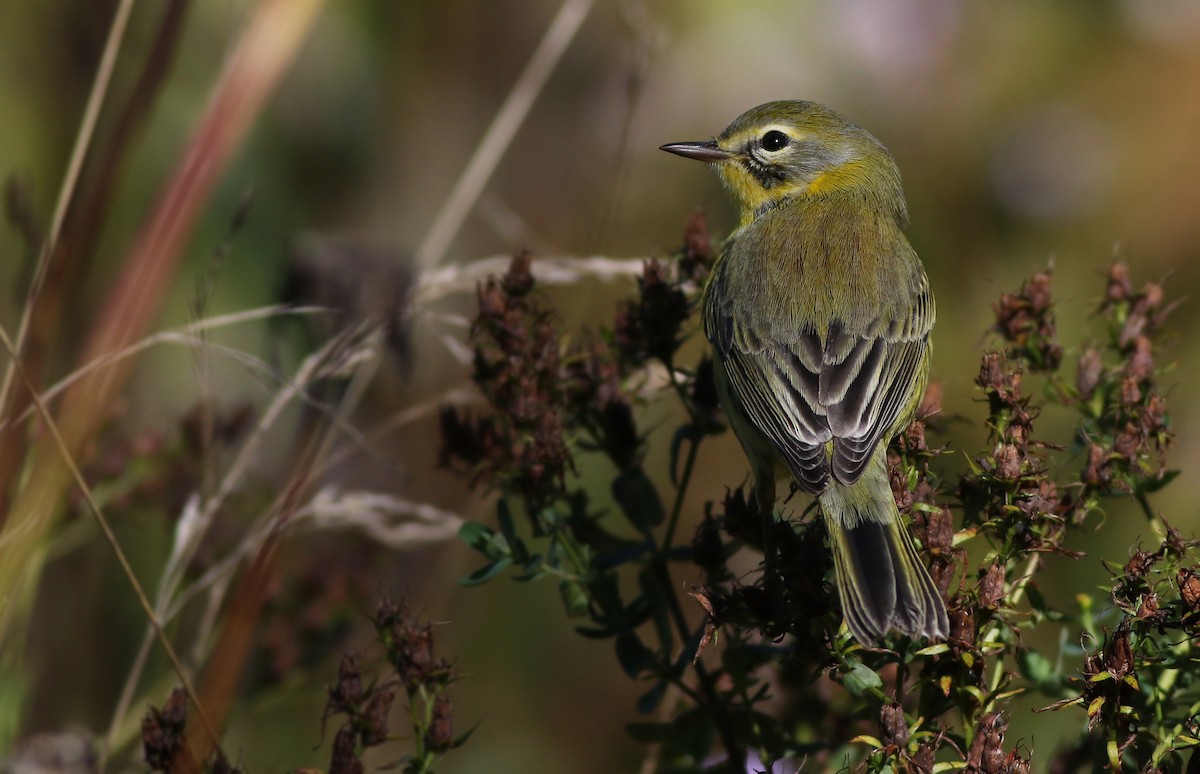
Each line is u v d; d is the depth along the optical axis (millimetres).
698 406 9367
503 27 15477
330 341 8938
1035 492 7348
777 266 9359
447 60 15258
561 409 8875
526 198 15500
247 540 9016
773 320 9109
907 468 7922
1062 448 7707
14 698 8852
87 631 11000
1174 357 15305
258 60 8477
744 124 11180
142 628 11180
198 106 13023
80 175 8438
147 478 10008
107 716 10781
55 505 8195
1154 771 6887
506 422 8906
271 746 11219
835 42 15391
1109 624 8508
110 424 9922
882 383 8977
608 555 8531
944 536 7461
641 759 12867
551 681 13188
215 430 10195
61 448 7453
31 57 12828
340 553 10164
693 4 15164
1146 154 15992
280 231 13828
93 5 12797
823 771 8648
